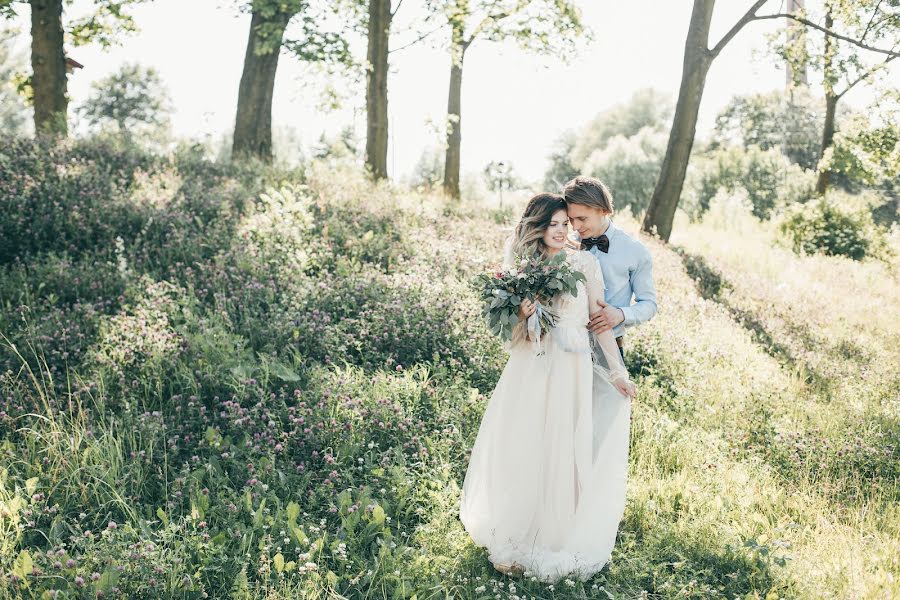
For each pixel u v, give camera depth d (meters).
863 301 13.66
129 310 6.46
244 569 3.61
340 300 7.12
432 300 7.21
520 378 4.07
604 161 44.31
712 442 5.93
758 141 53.91
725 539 4.42
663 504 4.88
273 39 15.08
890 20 19.03
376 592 3.71
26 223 7.59
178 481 4.23
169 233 8.06
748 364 8.13
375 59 16.47
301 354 6.14
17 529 3.75
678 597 3.88
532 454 4.02
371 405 5.25
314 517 4.24
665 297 10.22
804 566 4.19
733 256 17.19
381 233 9.74
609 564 4.16
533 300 3.96
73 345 5.64
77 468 4.24
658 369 7.34
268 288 7.00
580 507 4.04
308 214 9.17
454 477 4.89
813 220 21.89
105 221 8.01
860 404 7.32
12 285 6.51
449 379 6.16
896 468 5.80
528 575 3.95
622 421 4.16
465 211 14.02
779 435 6.08
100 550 3.61
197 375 5.44
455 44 19.31
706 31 16.64
